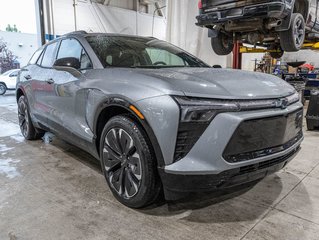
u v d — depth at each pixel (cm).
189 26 652
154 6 1203
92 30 998
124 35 309
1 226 184
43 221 190
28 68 379
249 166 180
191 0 642
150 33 1202
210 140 168
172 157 173
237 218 196
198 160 170
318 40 649
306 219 195
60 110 284
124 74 208
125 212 202
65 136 287
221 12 440
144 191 189
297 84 634
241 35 521
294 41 457
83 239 172
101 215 198
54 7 888
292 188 245
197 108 168
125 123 195
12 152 343
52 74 301
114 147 209
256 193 235
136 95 185
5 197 224
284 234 178
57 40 326
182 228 183
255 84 204
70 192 234
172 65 283
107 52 259
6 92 1313
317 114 470
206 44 674
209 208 209
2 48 1903
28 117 379
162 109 171
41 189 239
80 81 245
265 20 438
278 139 197
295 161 318
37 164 300
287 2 407
